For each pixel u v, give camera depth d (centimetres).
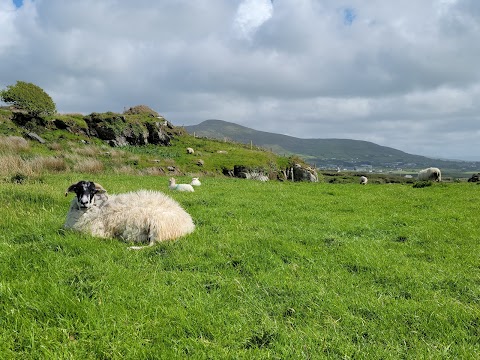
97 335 408
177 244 764
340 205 1512
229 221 1066
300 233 944
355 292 572
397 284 620
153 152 4988
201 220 1051
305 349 406
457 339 446
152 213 810
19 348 384
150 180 2498
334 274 652
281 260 711
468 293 582
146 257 693
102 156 3922
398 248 865
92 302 467
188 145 6106
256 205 1395
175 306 480
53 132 4519
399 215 1280
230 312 477
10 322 419
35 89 4750
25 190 1248
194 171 4259
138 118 5800
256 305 508
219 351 392
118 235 823
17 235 763
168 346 400
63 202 1168
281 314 489
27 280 512
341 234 984
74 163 3103
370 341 434
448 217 1250
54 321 429
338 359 396
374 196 1917
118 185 1861
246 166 4719
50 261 595
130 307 475
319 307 512
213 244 784
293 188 2256
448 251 830
